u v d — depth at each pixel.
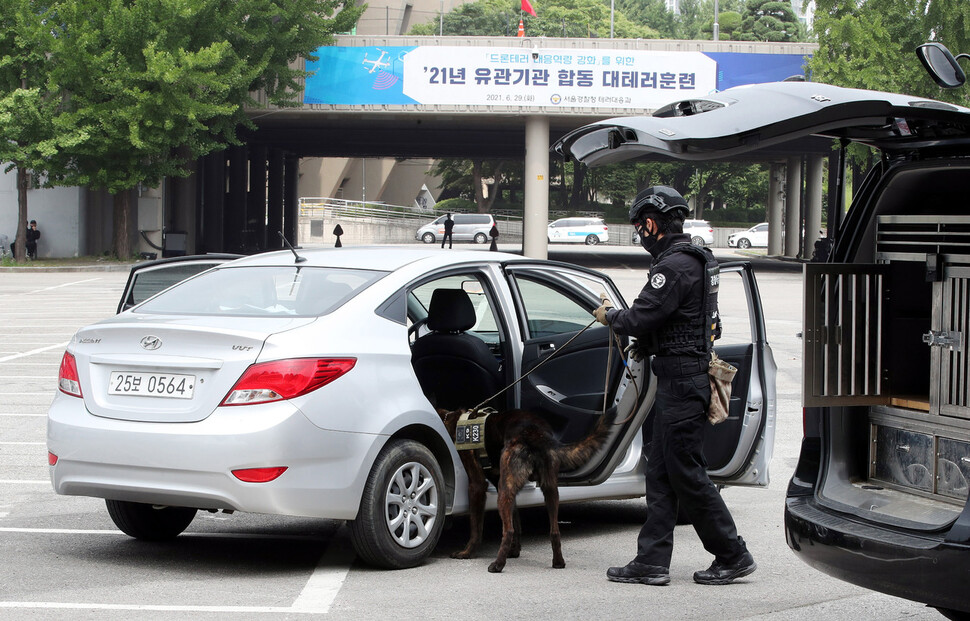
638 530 6.99
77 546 6.30
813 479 4.83
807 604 5.32
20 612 4.98
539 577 5.74
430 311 6.61
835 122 4.51
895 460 4.80
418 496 5.84
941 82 4.57
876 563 4.20
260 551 6.23
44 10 35.34
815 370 4.78
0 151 34.19
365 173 82.94
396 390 5.75
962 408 4.49
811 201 50.94
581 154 5.42
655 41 38.56
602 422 5.91
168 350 5.50
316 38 37.56
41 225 39.31
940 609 4.45
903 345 4.91
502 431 5.90
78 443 5.57
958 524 3.97
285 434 5.24
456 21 89.56
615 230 69.94
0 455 8.96
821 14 37.16
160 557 6.07
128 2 35.66
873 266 4.91
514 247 64.50
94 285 29.58
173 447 5.30
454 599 5.29
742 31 102.81
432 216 77.44
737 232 68.69
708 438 6.57
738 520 7.25
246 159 49.31
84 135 34.28
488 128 46.72
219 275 6.46
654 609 5.18
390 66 38.88
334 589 5.44
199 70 35.75
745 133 4.46
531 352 6.43
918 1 36.12
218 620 4.91
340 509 5.46
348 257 6.42
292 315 5.73
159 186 39.47
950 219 4.64
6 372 14.11
